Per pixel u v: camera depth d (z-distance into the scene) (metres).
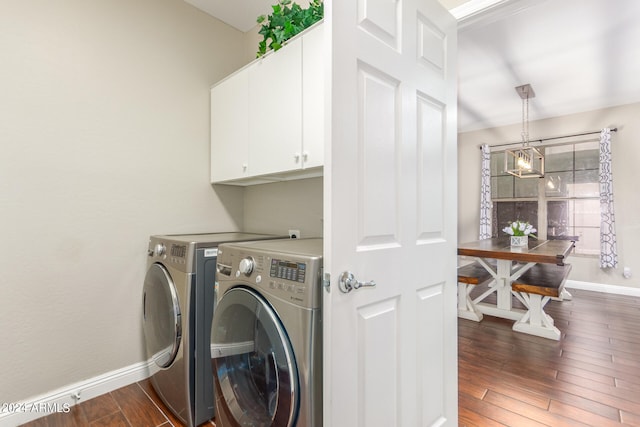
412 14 1.23
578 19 2.51
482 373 2.18
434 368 1.37
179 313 1.55
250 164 1.97
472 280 3.28
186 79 2.24
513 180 5.44
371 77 1.06
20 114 1.59
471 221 5.83
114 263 1.91
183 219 2.23
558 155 4.97
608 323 3.17
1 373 1.54
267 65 1.84
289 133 1.70
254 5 2.26
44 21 1.66
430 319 1.34
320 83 1.53
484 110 4.66
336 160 0.94
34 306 1.63
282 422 1.05
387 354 1.13
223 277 1.37
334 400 0.94
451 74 1.46
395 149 1.15
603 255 4.43
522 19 2.50
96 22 1.83
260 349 1.20
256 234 2.31
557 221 5.02
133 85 1.98
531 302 3.02
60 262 1.72
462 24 1.56
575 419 1.68
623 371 2.20
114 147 1.91
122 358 1.93
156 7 2.09
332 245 0.93
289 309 1.05
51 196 1.69
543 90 3.92
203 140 2.33
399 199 1.17
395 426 1.15
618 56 3.08
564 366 2.28
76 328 1.77
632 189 4.31
